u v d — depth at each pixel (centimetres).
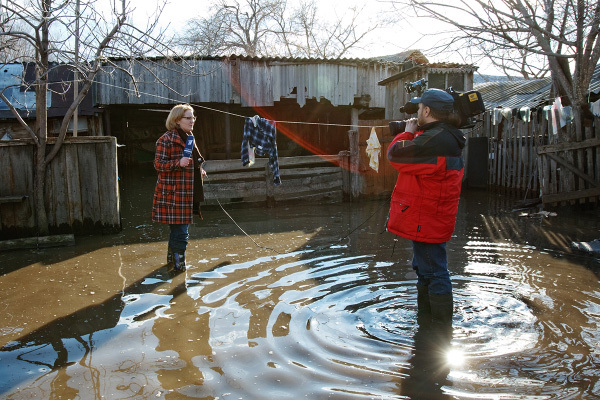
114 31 647
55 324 379
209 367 306
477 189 1183
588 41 843
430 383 284
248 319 382
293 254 586
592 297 424
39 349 337
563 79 912
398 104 1174
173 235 522
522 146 1035
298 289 453
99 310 407
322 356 319
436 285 365
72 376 298
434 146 345
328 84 1284
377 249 604
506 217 816
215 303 419
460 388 279
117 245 633
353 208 927
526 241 641
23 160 648
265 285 466
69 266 539
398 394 273
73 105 654
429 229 358
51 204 666
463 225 756
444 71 1151
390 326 367
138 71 1148
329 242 647
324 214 866
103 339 350
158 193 515
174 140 511
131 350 332
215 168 937
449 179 352
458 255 571
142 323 378
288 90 1258
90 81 659
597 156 827
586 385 280
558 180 887
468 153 1197
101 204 688
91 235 689
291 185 965
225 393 276
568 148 847
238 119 1762
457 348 329
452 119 357
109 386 286
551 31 929
